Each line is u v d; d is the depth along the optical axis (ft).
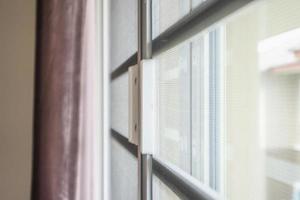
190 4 2.69
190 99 2.92
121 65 5.46
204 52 2.64
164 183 3.35
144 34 3.52
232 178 2.24
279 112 1.77
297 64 1.63
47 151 4.41
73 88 4.43
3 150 6.64
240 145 2.15
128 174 4.90
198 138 2.77
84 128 4.70
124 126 5.24
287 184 1.70
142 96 3.29
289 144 1.69
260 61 1.92
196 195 2.62
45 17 4.48
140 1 3.64
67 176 4.39
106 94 5.80
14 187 6.69
